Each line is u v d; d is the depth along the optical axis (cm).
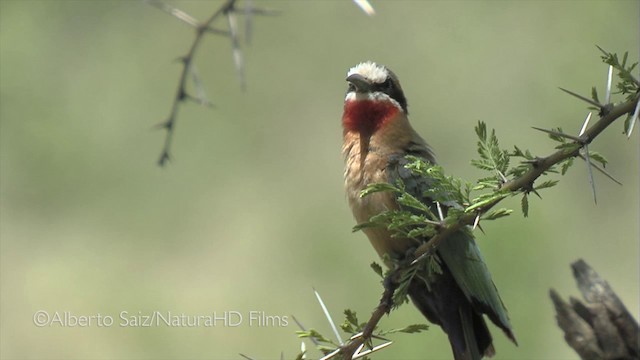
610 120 577
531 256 1167
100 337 1418
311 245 1462
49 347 1440
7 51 1564
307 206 1563
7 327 1451
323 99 1608
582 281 663
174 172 1598
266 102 1609
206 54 1602
